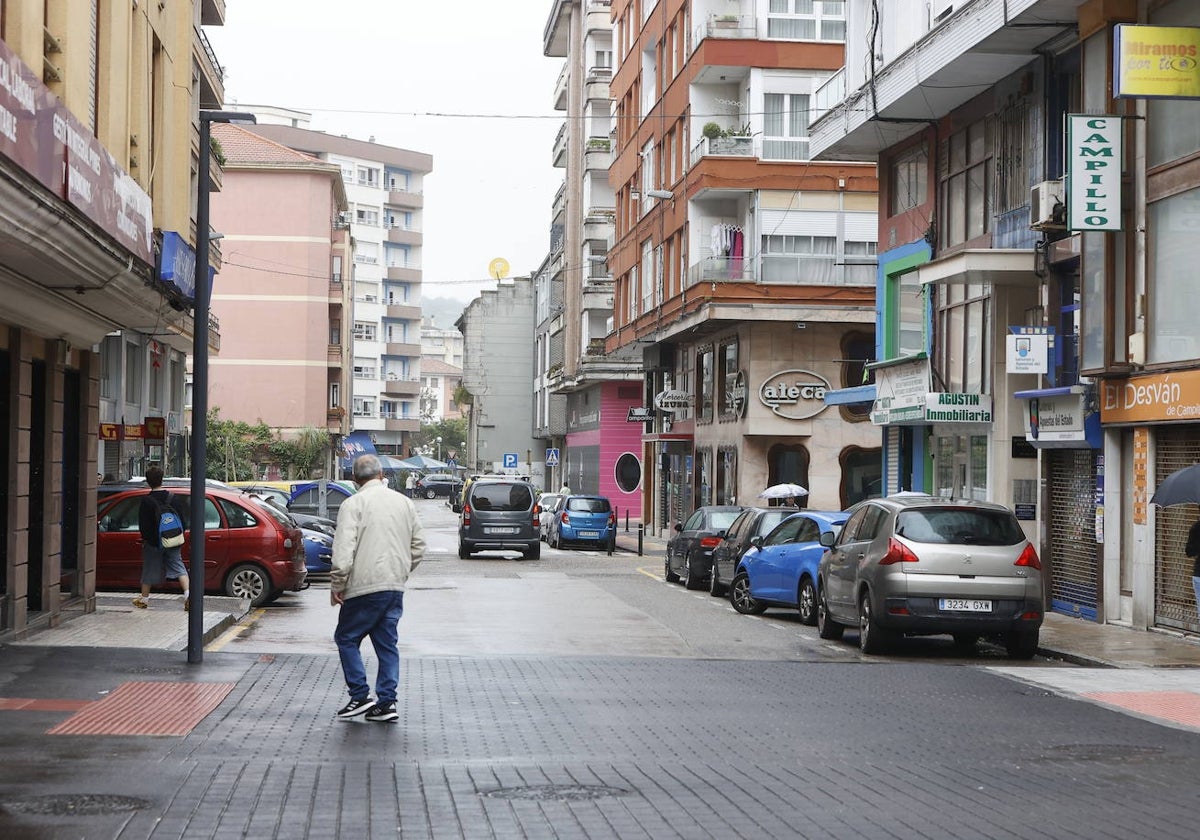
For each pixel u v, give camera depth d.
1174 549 17.91
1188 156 17.28
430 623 18.84
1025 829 6.88
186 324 36.88
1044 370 20.98
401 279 120.25
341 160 117.31
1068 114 18.27
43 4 12.91
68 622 16.30
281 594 22.47
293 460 72.94
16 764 8.10
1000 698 12.13
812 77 39.97
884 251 29.75
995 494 24.08
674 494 50.69
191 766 8.16
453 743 9.28
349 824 6.79
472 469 99.00
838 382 39.38
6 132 9.98
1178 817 7.21
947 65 22.94
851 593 16.67
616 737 9.66
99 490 21.77
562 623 19.23
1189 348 17.33
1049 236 21.50
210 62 38.41
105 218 13.34
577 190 68.00
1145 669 14.78
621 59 55.34
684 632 18.38
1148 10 18.30
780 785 7.96
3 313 13.77
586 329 64.56
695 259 42.06
